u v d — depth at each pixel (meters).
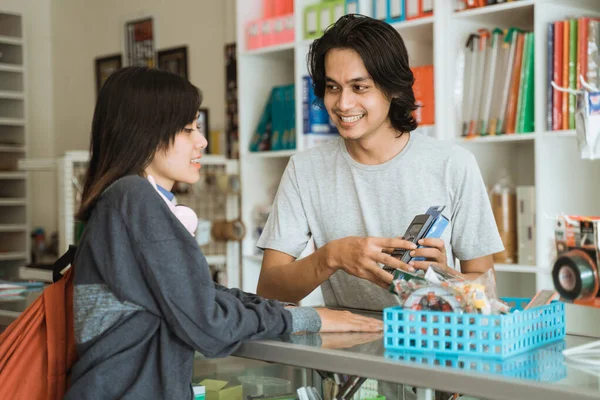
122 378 1.39
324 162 2.04
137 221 1.39
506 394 1.06
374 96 1.78
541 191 2.78
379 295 1.96
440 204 1.91
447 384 1.13
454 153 1.91
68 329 1.54
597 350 1.26
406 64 1.79
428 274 1.30
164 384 1.40
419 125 3.10
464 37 3.04
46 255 5.83
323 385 1.43
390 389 1.33
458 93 3.03
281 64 3.95
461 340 1.24
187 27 5.00
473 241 1.90
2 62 5.88
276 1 3.80
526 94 2.86
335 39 1.76
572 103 2.71
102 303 1.42
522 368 1.14
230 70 4.50
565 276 1.32
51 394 1.51
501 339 1.21
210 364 1.61
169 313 1.38
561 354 1.26
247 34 3.82
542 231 2.79
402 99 1.83
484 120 2.98
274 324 1.45
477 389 1.09
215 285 1.64
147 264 1.38
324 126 3.52
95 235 1.42
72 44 6.00
